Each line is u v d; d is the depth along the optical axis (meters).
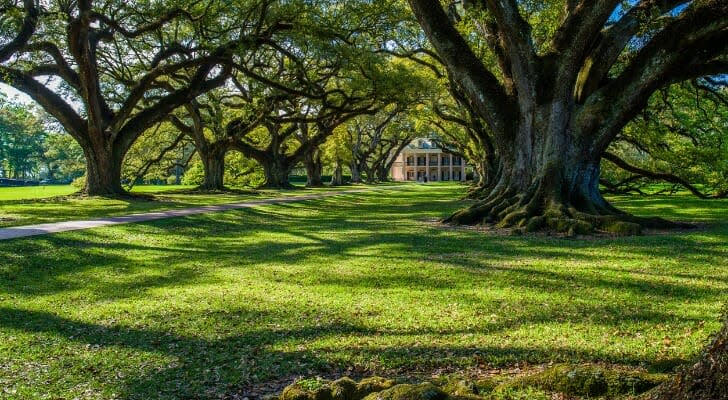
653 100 32.28
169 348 6.37
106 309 8.27
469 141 53.25
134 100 30.38
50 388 5.15
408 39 34.88
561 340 6.17
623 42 17.72
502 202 19.14
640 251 12.55
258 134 58.84
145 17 28.91
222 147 45.50
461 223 19.55
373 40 31.72
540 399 4.03
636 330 6.49
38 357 6.09
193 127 45.00
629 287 8.80
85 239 14.92
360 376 5.35
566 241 14.68
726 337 2.62
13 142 97.94
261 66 37.28
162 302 8.66
